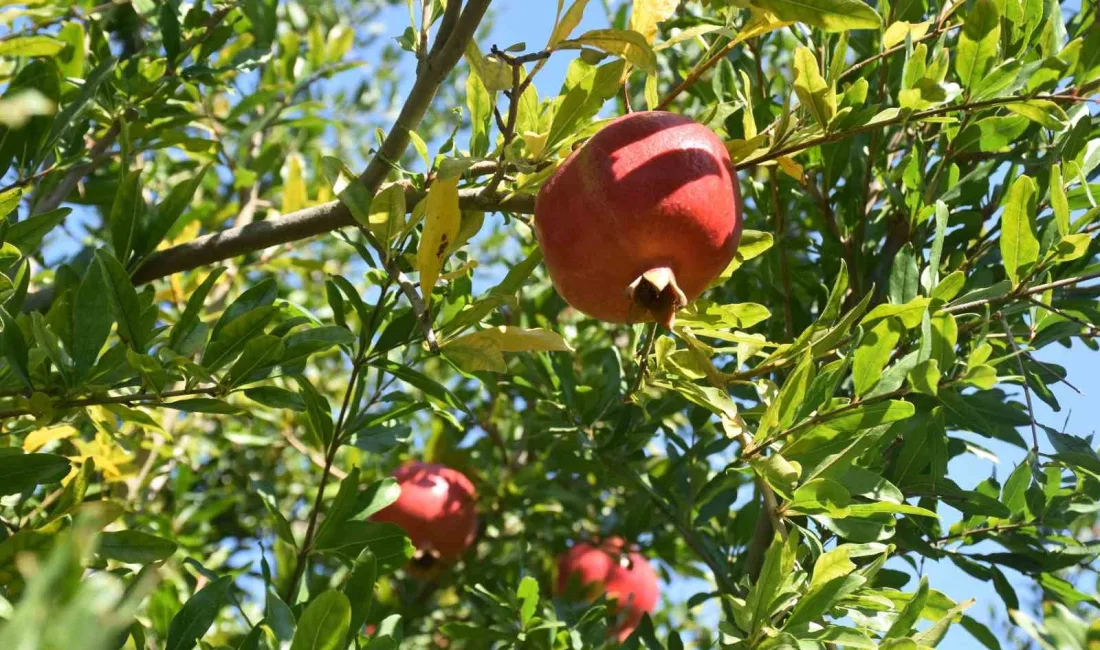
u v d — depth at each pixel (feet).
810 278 9.98
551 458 11.53
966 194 8.71
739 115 9.53
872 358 6.45
